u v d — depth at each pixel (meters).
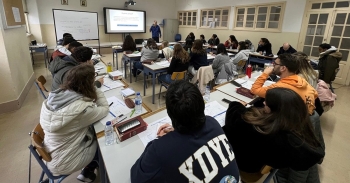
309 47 5.23
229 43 6.47
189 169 0.65
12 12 3.08
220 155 0.72
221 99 1.86
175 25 9.42
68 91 1.20
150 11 8.94
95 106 1.33
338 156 2.06
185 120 0.69
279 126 0.89
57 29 6.73
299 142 0.89
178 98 0.69
